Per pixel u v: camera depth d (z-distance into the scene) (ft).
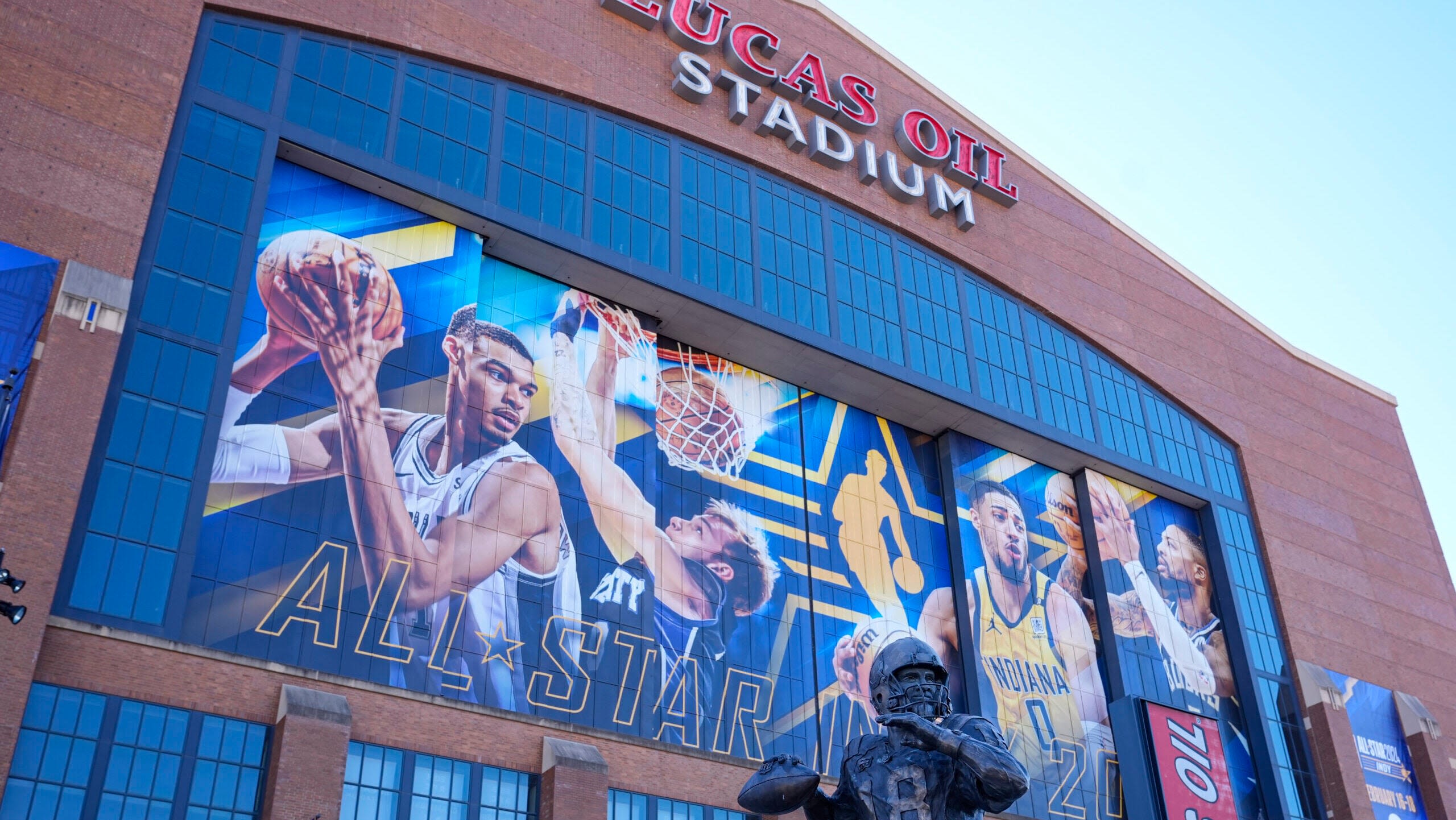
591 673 187.32
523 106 217.56
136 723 147.02
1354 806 255.09
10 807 136.05
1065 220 290.56
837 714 211.82
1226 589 271.90
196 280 173.99
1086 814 229.45
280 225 186.80
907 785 49.93
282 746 150.92
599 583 194.70
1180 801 228.63
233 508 165.58
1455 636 309.22
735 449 223.71
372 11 206.18
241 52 192.13
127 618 151.84
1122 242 300.20
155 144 175.63
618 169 223.51
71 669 145.18
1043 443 258.98
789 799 50.44
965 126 281.74
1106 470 267.39
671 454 214.69
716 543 212.02
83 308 159.74
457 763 168.25
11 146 164.66
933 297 256.11
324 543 170.81
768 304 229.04
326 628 166.30
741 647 206.08
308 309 183.52
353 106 198.70
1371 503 315.17
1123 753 235.40
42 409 151.94
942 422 251.60
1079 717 239.91
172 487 161.17
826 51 264.72
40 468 148.77
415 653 171.94
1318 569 290.15
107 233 166.30
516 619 183.52
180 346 169.17
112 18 180.24
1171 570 269.64
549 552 191.31
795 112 254.47
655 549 204.03
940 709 52.54
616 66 231.71
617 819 178.50
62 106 170.71
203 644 156.35
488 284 206.80
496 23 219.61
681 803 185.26
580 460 202.18
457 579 180.34
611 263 212.84
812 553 224.12
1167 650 257.55
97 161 169.89
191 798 146.82
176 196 177.37
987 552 245.65
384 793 160.66
